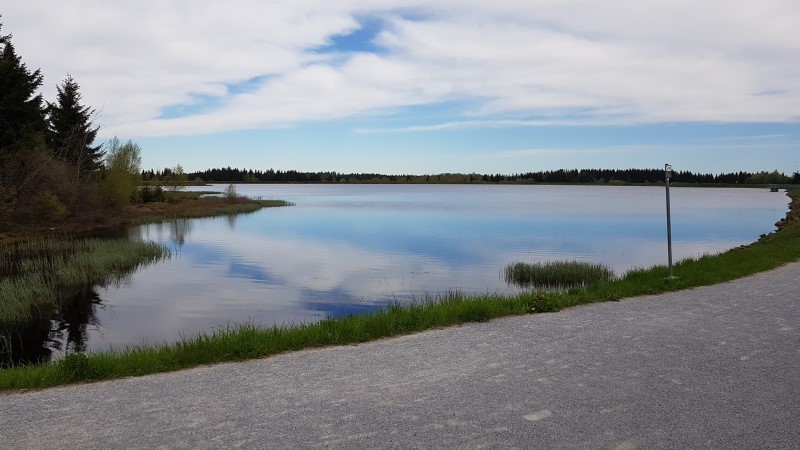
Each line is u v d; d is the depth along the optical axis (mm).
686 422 4453
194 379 5895
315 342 7398
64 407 5066
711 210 67562
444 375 5789
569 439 4156
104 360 6594
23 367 7074
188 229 43156
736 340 6977
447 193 162625
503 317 8852
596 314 8828
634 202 93750
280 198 115688
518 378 5629
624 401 4926
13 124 41156
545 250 29641
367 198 117562
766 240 25812
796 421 4449
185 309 15930
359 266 24391
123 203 50719
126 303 16812
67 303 16828
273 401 5094
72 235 37219
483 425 4434
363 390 5359
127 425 4566
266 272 22828
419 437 4215
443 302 10930
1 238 33219
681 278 11836
